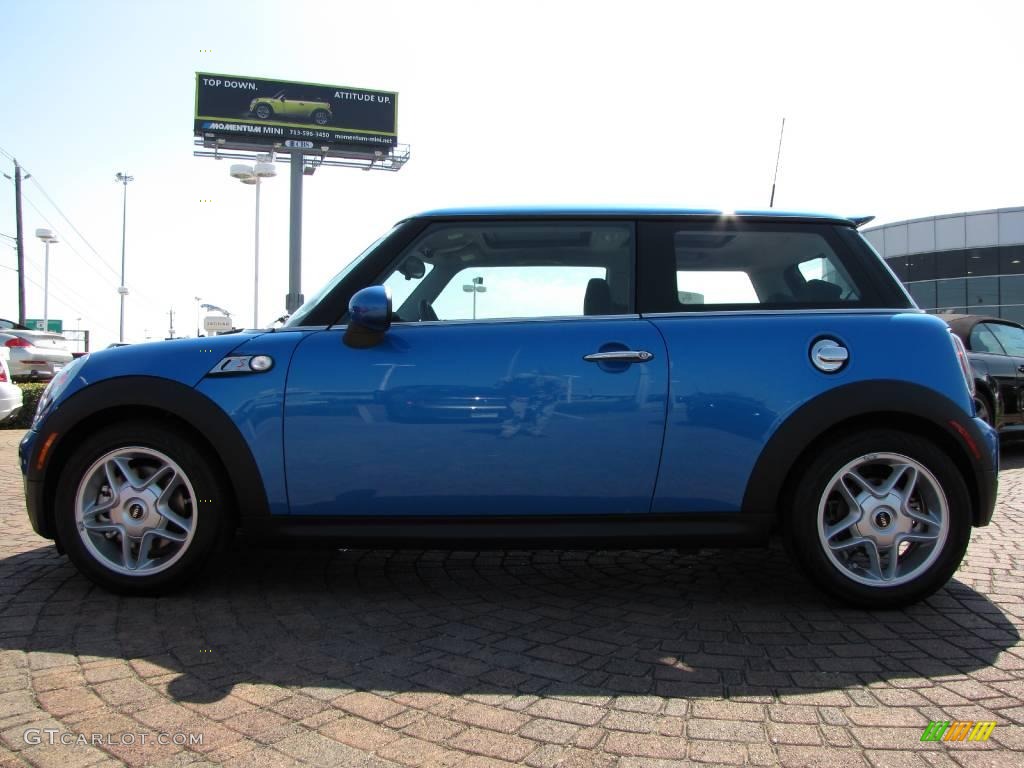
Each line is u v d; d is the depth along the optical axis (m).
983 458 2.94
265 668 2.44
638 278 3.12
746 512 2.95
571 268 3.18
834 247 3.22
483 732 2.05
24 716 2.10
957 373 2.97
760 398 2.91
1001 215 27.23
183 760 1.89
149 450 3.00
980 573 3.55
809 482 2.93
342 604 3.09
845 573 2.95
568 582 3.45
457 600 3.17
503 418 2.91
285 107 40.44
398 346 2.98
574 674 2.43
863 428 2.96
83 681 2.32
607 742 2.00
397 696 2.26
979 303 27.80
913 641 2.71
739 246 3.21
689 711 2.18
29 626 2.76
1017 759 1.93
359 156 42.12
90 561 3.03
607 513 2.96
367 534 2.96
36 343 15.87
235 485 2.95
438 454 2.92
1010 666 2.49
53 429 3.01
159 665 2.45
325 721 2.10
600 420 2.90
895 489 2.98
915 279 29.44
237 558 3.72
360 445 2.92
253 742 1.98
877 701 2.24
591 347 2.96
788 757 1.93
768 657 2.56
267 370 2.96
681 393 2.91
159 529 3.04
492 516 2.95
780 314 3.06
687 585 3.41
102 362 3.07
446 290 3.16
